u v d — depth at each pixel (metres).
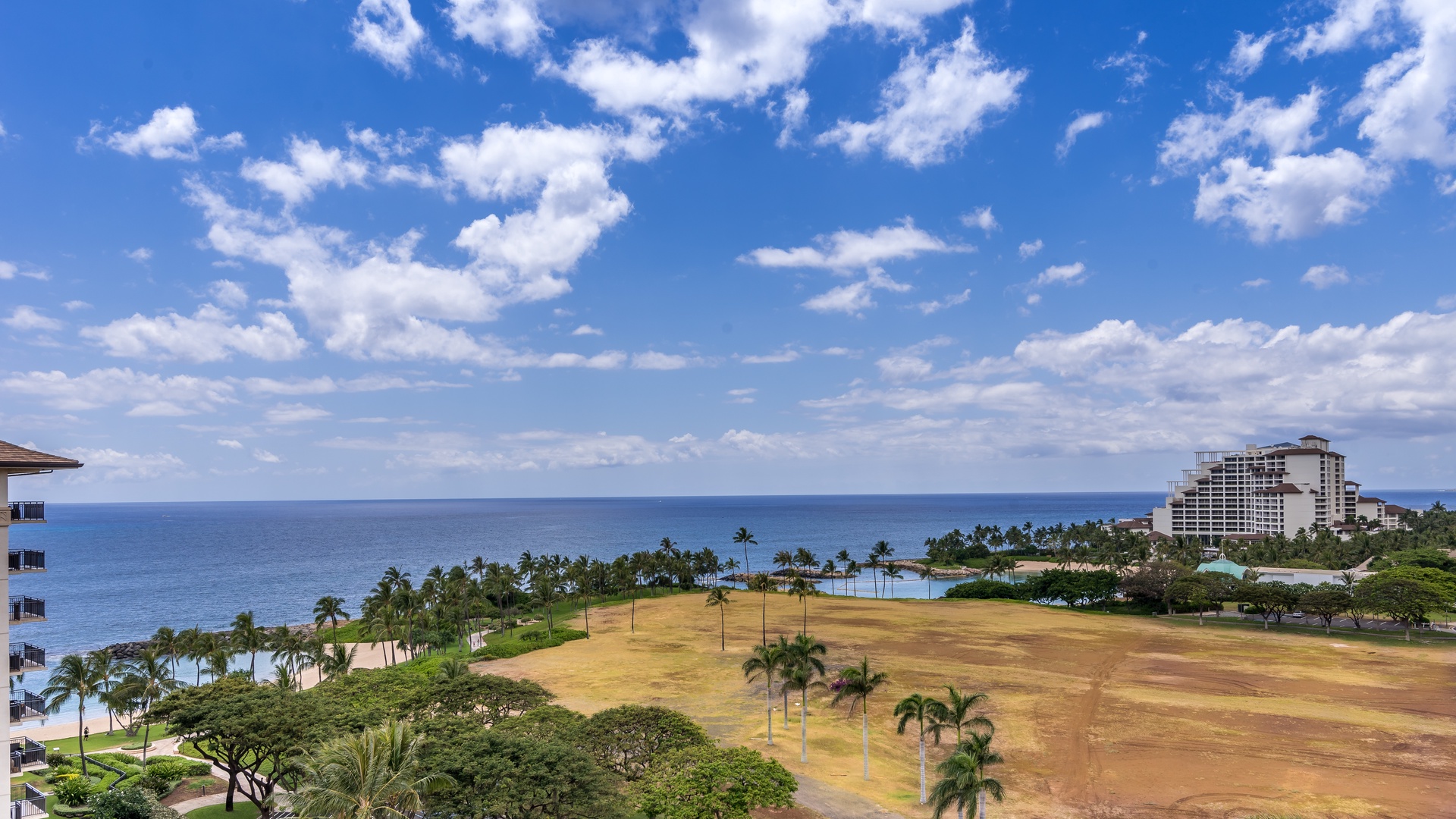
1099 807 57.88
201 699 54.91
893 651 118.06
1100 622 148.12
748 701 89.12
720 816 47.19
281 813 51.88
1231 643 124.56
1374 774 64.31
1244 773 64.81
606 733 56.59
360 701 63.28
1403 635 130.75
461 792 39.91
